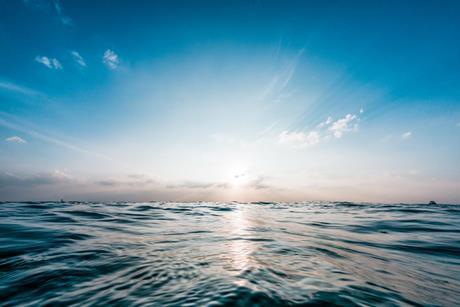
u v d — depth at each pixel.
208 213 13.95
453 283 2.99
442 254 4.68
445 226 8.59
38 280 2.70
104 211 11.25
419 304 2.25
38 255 3.73
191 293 2.24
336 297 2.22
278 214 14.16
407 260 4.12
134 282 2.59
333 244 5.16
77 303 2.12
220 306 1.95
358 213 14.70
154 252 3.98
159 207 16.70
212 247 4.44
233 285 2.42
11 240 4.71
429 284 2.89
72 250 4.06
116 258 3.57
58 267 3.15
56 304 2.12
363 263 3.68
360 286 2.57
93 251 4.00
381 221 10.08
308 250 4.35
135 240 5.14
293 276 2.77
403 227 8.36
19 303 2.16
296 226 8.38
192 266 3.14
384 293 2.43
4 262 3.37
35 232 5.50
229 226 7.98
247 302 2.04
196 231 6.69
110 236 5.54
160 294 2.24
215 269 3.00
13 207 11.58
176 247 4.43
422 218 11.12
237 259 3.52
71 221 7.70
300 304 2.04
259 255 3.80
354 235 6.63
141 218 9.77
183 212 13.78
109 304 2.08
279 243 4.96
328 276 2.84
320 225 8.81
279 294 2.23
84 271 2.98
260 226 8.14
